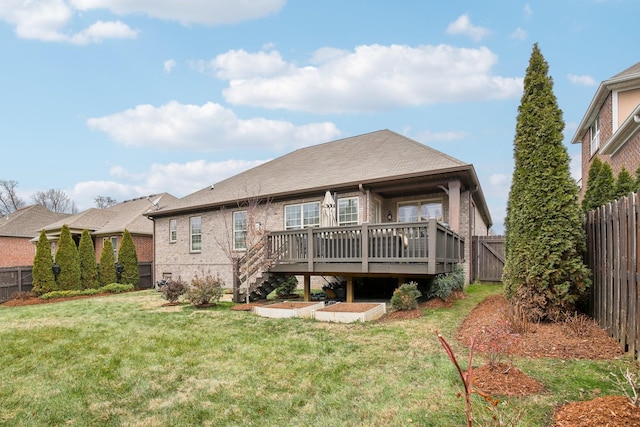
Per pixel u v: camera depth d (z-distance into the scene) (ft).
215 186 59.72
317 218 41.96
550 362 13.65
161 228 60.64
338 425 10.30
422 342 17.72
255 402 12.11
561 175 19.06
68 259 49.08
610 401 9.76
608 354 14.05
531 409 10.23
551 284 18.75
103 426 11.05
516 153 21.03
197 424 10.89
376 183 36.83
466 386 7.56
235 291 32.86
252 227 37.27
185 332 21.99
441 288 27.12
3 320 29.14
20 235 86.58
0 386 14.39
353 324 22.56
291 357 16.38
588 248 19.29
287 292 37.73
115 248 68.64
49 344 20.45
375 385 12.81
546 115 19.81
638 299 13.25
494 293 31.50
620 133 33.71
